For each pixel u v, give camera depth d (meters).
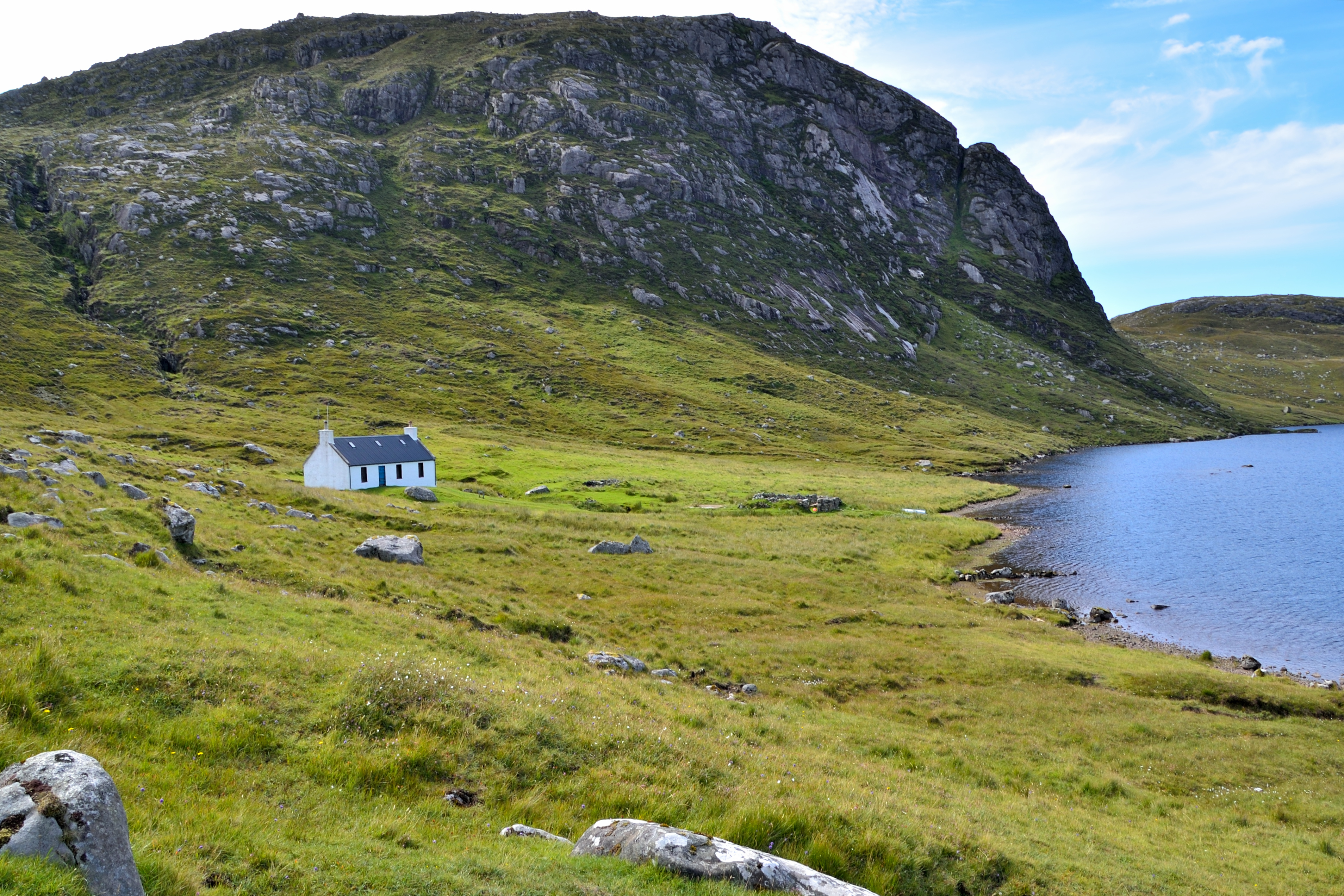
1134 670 41.59
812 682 36.84
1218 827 25.27
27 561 22.11
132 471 50.84
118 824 9.17
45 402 120.69
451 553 52.19
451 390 171.38
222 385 155.88
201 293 197.12
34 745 12.12
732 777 18.89
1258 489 131.00
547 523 69.44
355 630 25.75
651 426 166.88
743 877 11.92
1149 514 107.69
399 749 15.90
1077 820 23.64
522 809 14.98
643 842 12.81
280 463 98.38
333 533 48.84
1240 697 38.22
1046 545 86.94
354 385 164.25
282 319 192.38
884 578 63.09
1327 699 37.97
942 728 32.88
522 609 39.75
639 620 43.44
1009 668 40.38
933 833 18.02
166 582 25.27
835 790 19.98
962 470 158.62
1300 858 22.61
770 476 126.12
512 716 18.70
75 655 16.55
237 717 15.62
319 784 14.24
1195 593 66.44
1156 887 18.42
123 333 176.50
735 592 52.97
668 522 78.31
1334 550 82.56
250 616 24.11
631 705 23.80
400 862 11.48
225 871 10.31
